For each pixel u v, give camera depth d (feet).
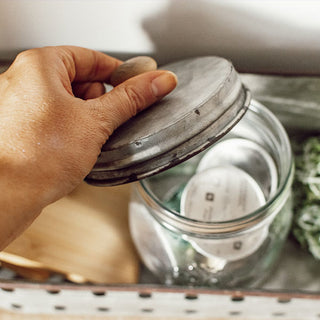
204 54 1.37
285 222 1.31
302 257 1.56
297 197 1.51
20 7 1.19
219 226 1.10
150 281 1.54
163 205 1.15
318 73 1.41
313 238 1.47
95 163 1.01
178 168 1.47
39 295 1.31
